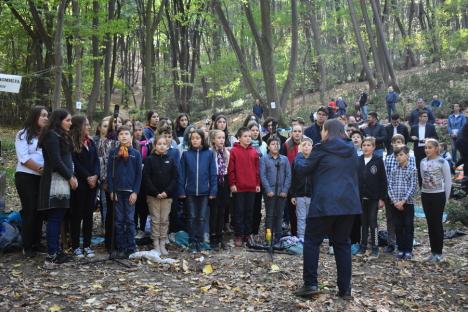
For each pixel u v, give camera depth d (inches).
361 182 276.7
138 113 1071.6
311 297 200.4
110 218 269.6
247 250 279.1
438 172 264.1
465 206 342.3
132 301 193.8
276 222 290.7
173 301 195.8
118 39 1365.7
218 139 290.5
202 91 1536.7
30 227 247.6
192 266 244.7
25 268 232.1
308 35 1328.7
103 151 283.0
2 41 1093.1
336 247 203.3
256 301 197.2
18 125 1056.8
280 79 1147.3
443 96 940.6
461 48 1160.2
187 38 1264.8
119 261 245.3
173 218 296.0
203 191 273.7
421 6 1444.4
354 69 1525.6
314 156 202.1
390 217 283.6
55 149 233.0
